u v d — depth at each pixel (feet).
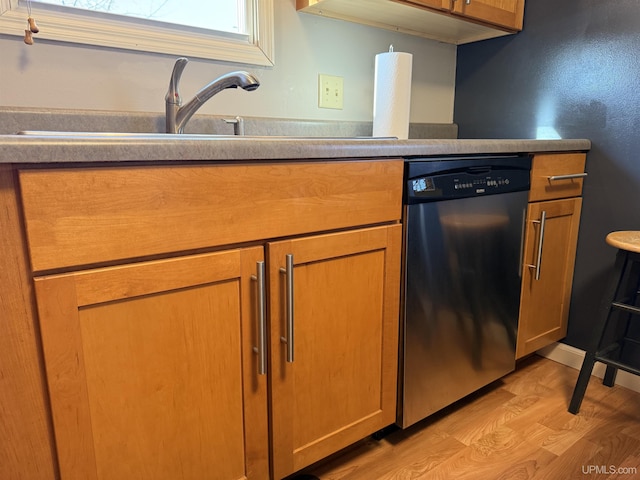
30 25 3.37
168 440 2.83
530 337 5.44
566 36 5.60
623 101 5.19
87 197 2.29
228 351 2.99
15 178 2.12
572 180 5.44
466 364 4.63
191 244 2.68
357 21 5.50
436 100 6.75
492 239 4.56
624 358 5.44
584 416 4.82
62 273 2.30
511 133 6.33
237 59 4.70
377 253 3.70
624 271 5.07
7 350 2.23
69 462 2.49
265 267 3.05
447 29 5.95
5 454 2.31
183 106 3.89
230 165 2.75
